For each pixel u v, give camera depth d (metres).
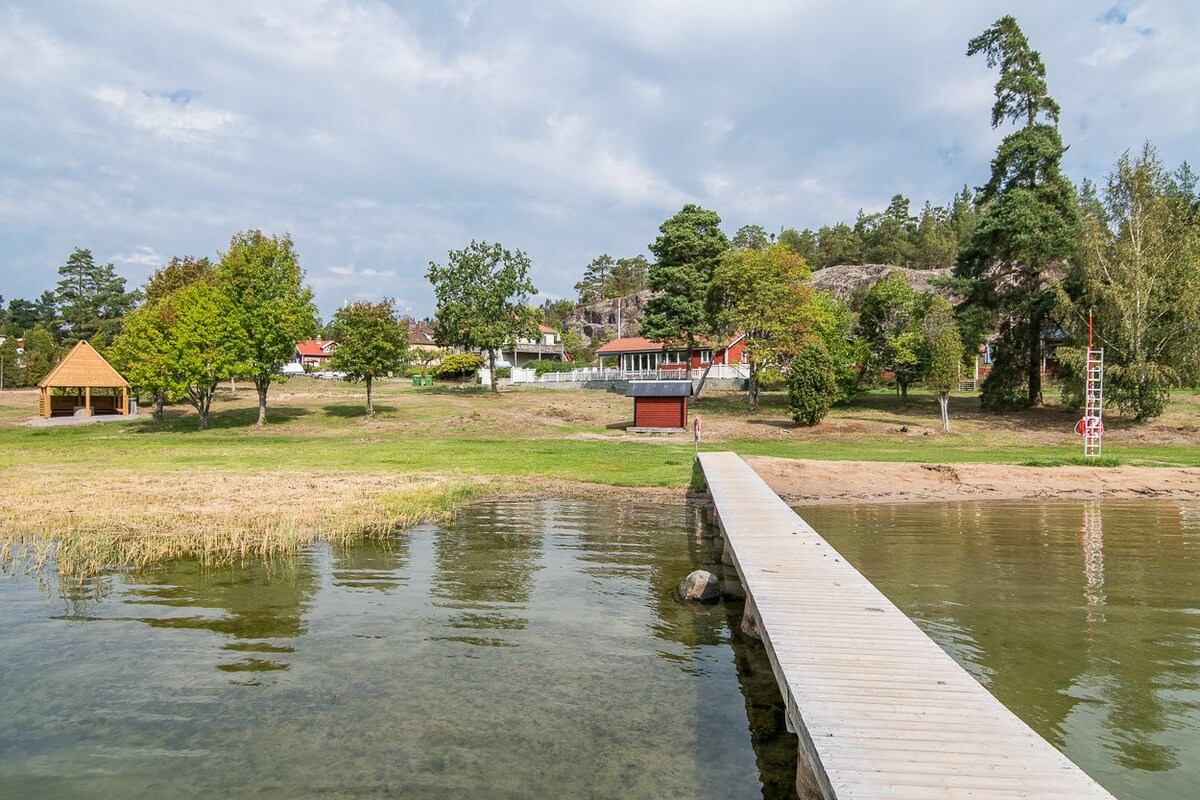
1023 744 4.15
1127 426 30.88
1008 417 35.16
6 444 29.03
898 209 127.69
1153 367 29.25
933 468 20.25
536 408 42.69
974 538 12.84
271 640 7.35
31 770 4.84
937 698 4.77
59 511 14.04
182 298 37.72
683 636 7.64
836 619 6.37
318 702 5.91
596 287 155.88
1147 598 8.99
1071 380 31.12
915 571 10.38
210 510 14.31
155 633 7.54
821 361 33.12
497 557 11.05
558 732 5.45
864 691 4.87
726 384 53.69
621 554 11.33
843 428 32.06
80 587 9.25
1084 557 11.30
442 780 4.73
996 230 36.38
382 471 20.81
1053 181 36.81
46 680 6.31
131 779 4.73
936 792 3.63
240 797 4.51
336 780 4.72
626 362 72.94
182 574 9.95
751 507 12.48
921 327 37.72
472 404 44.78
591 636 7.59
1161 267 29.98
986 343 40.41
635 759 5.05
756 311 39.66
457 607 8.51
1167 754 5.16
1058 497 17.92
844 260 115.94
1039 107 37.50
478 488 17.98
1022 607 8.62
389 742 5.25
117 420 39.06
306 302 38.12
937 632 7.73
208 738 5.29
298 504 15.10
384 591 9.14
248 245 37.41
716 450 25.84
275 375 37.47
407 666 6.70
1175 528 13.86
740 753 5.18
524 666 6.74
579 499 16.66
